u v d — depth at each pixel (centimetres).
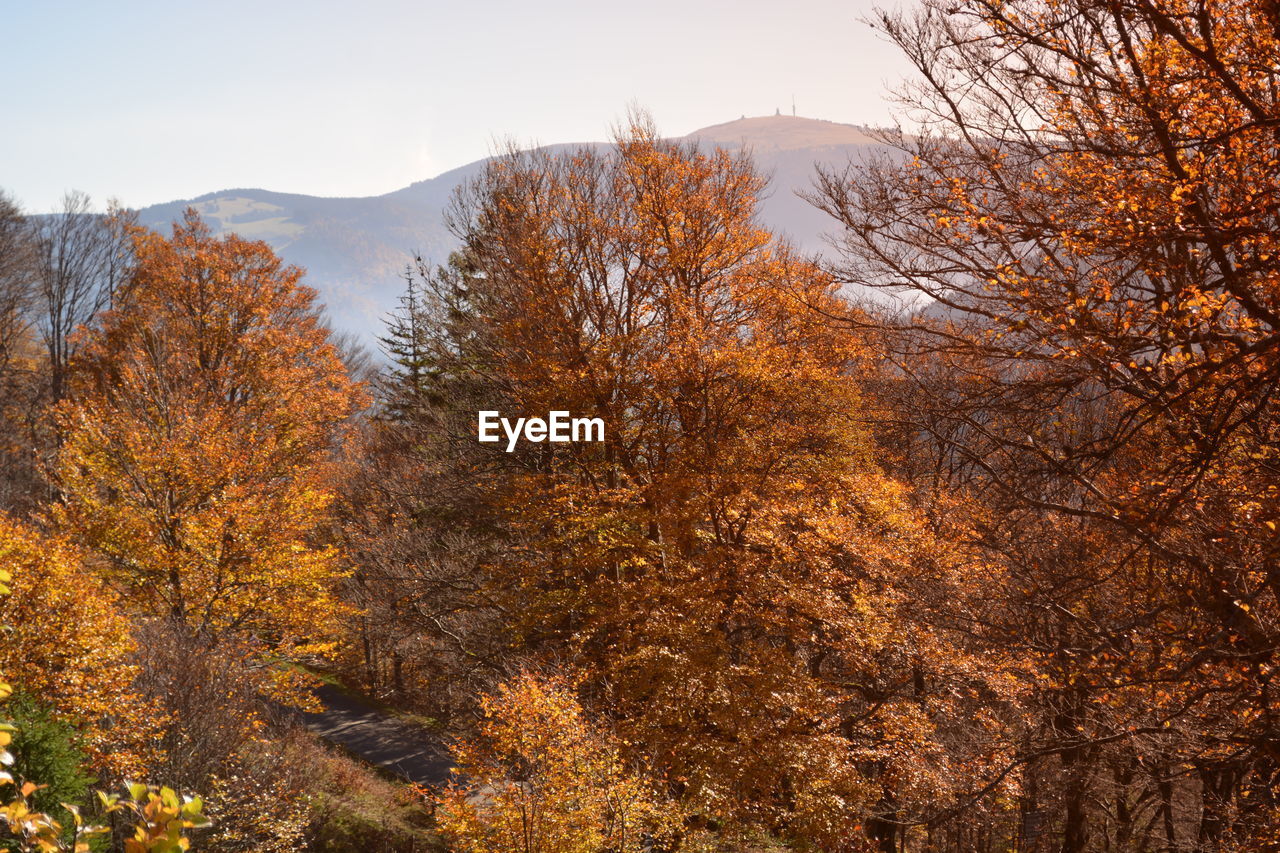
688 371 1655
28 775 1269
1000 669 1368
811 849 1547
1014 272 877
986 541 1260
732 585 1581
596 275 1981
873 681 1678
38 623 1431
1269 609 859
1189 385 800
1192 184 727
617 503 1759
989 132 1012
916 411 1109
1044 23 856
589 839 1145
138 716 1469
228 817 1593
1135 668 907
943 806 1362
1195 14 736
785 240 2091
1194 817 1445
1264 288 745
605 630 1770
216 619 2089
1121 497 955
